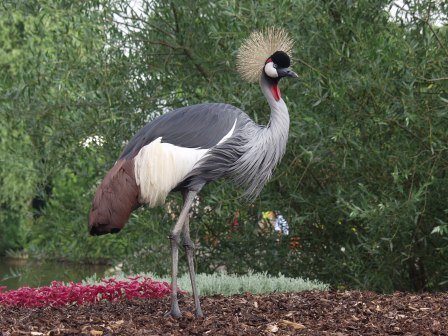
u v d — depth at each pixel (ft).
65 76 35.50
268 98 22.66
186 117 20.89
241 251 37.47
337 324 21.62
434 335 20.47
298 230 36.35
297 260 37.06
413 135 32.42
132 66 36.99
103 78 36.11
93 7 36.40
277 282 30.32
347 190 34.19
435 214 33.88
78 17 36.35
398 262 34.42
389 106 31.99
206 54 35.99
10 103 36.22
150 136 20.57
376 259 33.58
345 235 36.22
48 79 36.40
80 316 22.09
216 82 35.53
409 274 36.45
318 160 32.99
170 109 37.78
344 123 32.19
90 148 36.78
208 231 37.81
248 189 22.47
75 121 36.47
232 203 34.04
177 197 35.94
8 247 71.36
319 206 34.65
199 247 37.88
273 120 22.35
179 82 37.01
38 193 39.99
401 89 31.83
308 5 32.37
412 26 32.65
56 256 40.70
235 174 21.75
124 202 19.89
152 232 36.76
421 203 33.04
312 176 35.06
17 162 39.19
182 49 36.99
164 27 37.32
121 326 20.30
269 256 36.96
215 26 34.88
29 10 36.42
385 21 33.58
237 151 21.24
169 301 25.40
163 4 36.73
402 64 31.01
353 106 32.55
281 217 36.27
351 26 32.35
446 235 33.99
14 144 41.63
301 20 33.19
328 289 31.50
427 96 32.37
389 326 21.45
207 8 35.68
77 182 40.40
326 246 36.73
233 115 21.42
